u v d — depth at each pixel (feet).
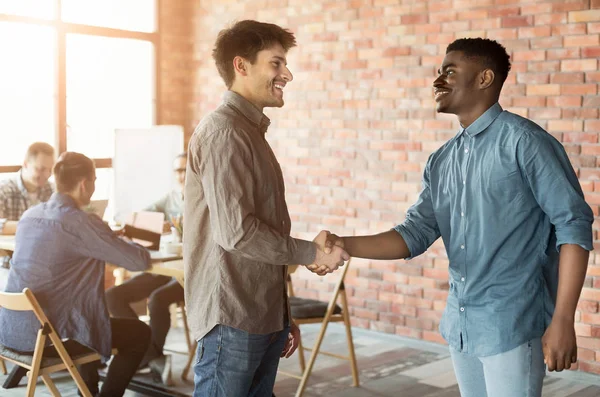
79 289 12.18
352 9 19.08
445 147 8.21
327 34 19.60
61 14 20.59
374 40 18.75
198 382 8.08
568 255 7.08
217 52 8.11
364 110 19.03
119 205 20.57
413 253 8.65
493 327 7.53
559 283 7.13
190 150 7.93
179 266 13.33
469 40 7.77
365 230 19.21
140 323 13.16
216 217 7.62
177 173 17.76
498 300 7.54
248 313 7.82
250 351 7.88
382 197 18.84
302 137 20.27
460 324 7.84
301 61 20.17
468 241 7.74
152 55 22.62
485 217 7.57
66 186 12.32
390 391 14.96
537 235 7.52
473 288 7.70
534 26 16.33
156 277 16.58
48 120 20.71
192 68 22.56
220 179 7.57
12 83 19.93
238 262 7.83
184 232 8.12
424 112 17.99
